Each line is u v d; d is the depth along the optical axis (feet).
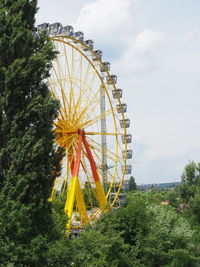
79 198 169.17
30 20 100.68
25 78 90.27
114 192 197.98
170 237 143.54
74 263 99.71
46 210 89.45
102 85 196.03
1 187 85.71
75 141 168.96
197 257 150.20
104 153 187.83
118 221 135.64
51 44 98.22
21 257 76.64
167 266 131.34
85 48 180.75
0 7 98.68
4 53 92.63
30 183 85.56
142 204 145.28
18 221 77.20
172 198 275.18
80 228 152.66
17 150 85.71
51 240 91.61
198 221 217.15
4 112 89.86
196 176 258.16
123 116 208.44
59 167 95.09
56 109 95.86
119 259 120.57
